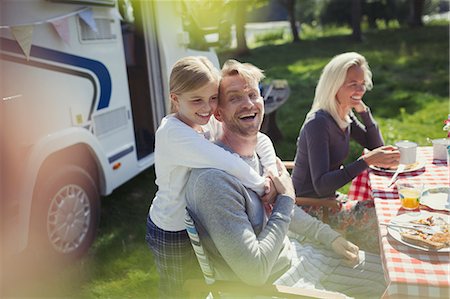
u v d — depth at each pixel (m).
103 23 4.04
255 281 1.92
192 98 2.06
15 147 3.00
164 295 2.40
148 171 5.54
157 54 5.05
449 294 1.68
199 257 1.97
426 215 2.19
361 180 3.36
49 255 3.44
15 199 3.00
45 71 3.33
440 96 8.44
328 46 15.76
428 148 3.22
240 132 2.13
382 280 2.27
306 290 1.88
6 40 3.00
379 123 7.03
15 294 3.22
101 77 4.00
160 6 4.95
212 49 5.94
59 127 3.47
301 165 2.94
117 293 3.28
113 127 4.20
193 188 1.96
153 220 2.30
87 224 3.77
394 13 19.48
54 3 3.40
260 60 13.94
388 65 11.38
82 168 3.75
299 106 8.52
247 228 1.92
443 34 15.48
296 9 22.06
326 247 2.45
